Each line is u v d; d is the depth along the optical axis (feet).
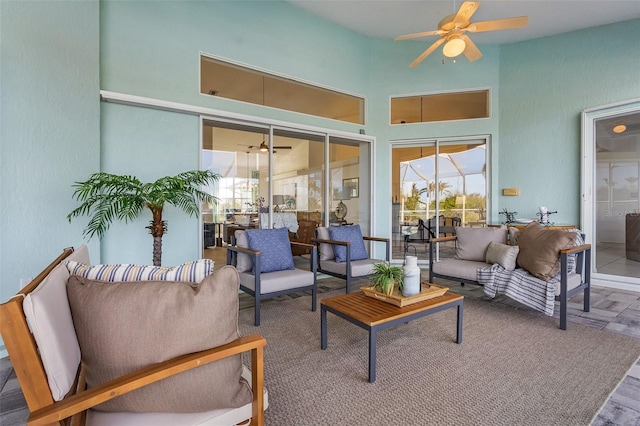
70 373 3.11
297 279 10.07
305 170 15.39
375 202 17.63
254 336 3.85
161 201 9.18
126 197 9.00
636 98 13.07
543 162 15.76
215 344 3.53
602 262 14.11
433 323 9.35
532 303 9.15
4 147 7.63
